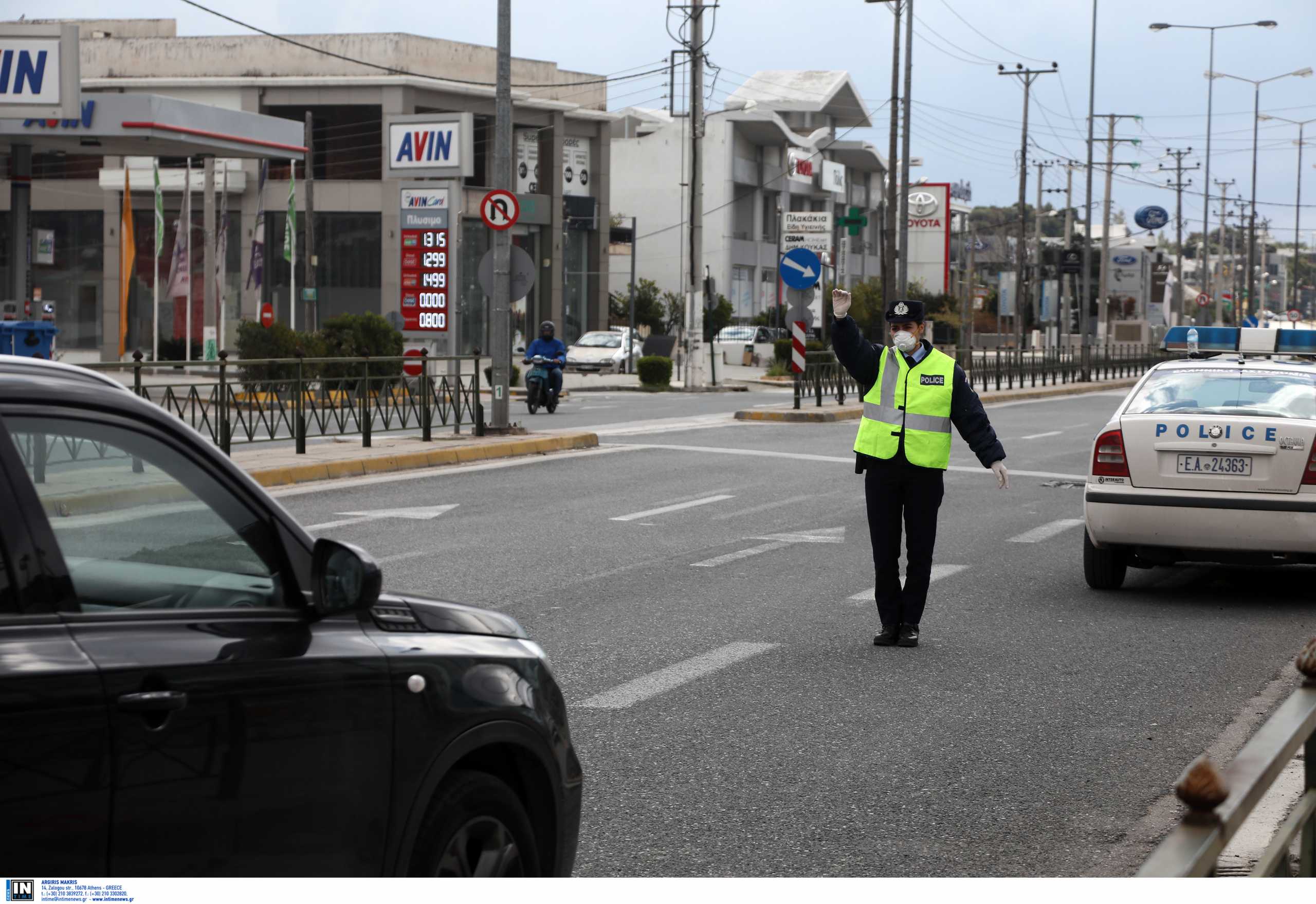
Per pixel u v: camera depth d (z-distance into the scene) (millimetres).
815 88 98312
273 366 18188
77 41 28188
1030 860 5254
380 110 55719
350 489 16359
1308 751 3713
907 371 8898
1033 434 26891
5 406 2867
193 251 56906
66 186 58000
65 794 2686
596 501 15703
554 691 4168
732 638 9031
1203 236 80688
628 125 97875
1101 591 11016
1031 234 172750
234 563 3301
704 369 42500
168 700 2887
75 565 2914
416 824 3578
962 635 9328
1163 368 11133
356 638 3504
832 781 6176
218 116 32469
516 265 21812
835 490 17000
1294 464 10000
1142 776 6324
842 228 93875
